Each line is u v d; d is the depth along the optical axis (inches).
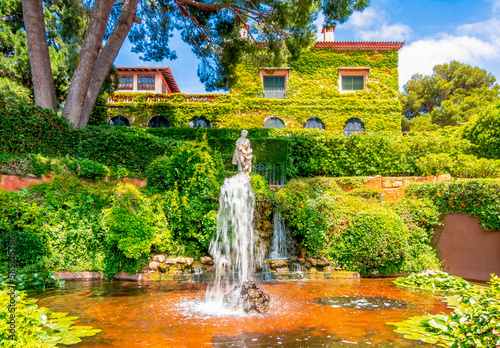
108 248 320.2
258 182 409.1
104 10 551.2
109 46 587.2
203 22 722.2
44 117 438.3
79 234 317.4
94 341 151.4
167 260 328.2
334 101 974.4
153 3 711.7
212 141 664.4
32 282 270.5
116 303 223.5
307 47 635.5
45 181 356.5
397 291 273.7
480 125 581.6
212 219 346.6
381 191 456.4
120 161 513.0
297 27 595.5
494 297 161.5
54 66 830.5
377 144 596.7
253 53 708.7
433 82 1568.7
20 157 356.8
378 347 145.3
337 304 227.5
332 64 1024.9
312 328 173.5
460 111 1370.6
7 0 765.9
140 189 383.6
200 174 370.9
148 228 329.1
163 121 958.4
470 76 1515.7
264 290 274.5
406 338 156.9
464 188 370.0
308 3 539.5
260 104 964.6
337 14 545.3
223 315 198.2
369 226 350.0
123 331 166.2
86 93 550.0
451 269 366.6
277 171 590.2
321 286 294.7
